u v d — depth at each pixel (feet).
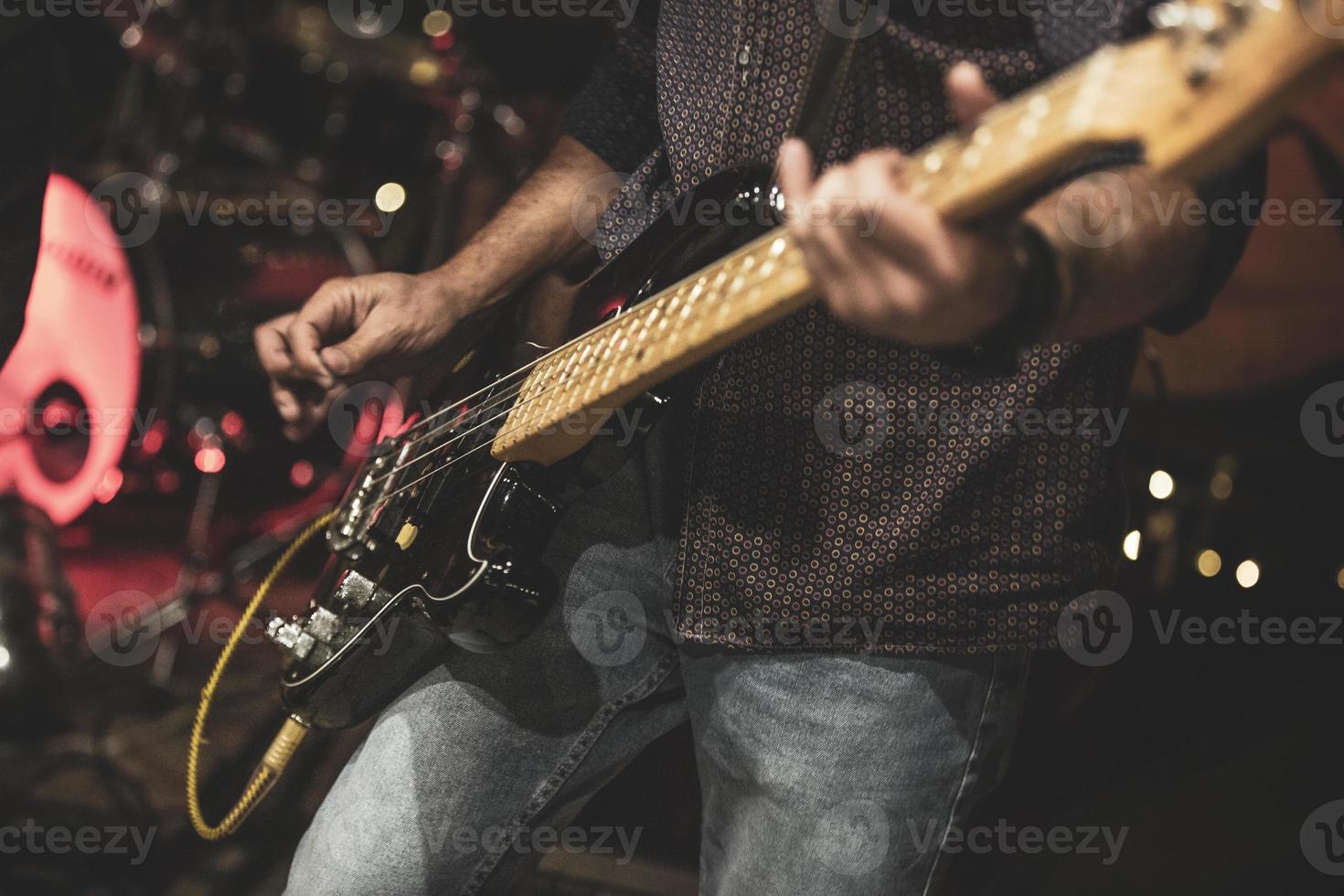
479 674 3.47
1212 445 7.58
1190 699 5.98
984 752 3.03
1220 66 1.60
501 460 3.25
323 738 6.70
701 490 3.12
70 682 7.22
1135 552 6.89
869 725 2.93
